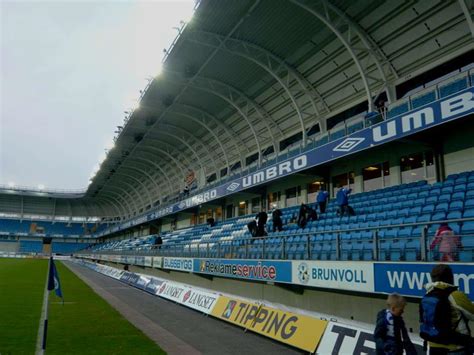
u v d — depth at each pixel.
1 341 8.77
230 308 12.14
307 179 22.77
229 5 17.19
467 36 14.45
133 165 48.03
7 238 77.38
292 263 12.03
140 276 23.75
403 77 17.05
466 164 13.79
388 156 17.31
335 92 20.98
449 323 4.21
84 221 82.62
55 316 12.41
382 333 4.94
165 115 30.62
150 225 54.03
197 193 33.50
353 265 9.56
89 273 35.59
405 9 15.65
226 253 16.81
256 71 22.88
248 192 27.30
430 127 12.73
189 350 8.56
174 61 22.06
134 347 8.65
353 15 17.05
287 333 9.07
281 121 25.59
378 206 14.66
